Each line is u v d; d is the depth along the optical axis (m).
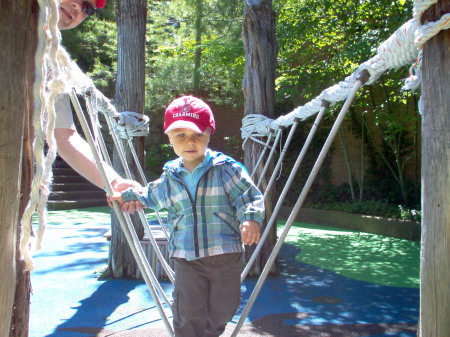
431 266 1.12
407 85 1.33
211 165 2.07
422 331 1.15
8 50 0.85
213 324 2.08
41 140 0.92
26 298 1.17
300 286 4.73
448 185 1.09
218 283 2.06
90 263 5.70
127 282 4.84
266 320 3.65
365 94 9.71
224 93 12.45
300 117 3.05
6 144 0.85
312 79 8.24
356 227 8.88
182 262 2.09
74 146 1.81
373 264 5.86
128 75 4.93
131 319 3.68
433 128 1.12
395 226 8.01
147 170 13.69
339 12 7.61
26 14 0.89
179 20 11.99
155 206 2.13
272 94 5.25
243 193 2.04
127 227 1.86
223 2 10.10
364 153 10.83
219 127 14.38
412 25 1.40
